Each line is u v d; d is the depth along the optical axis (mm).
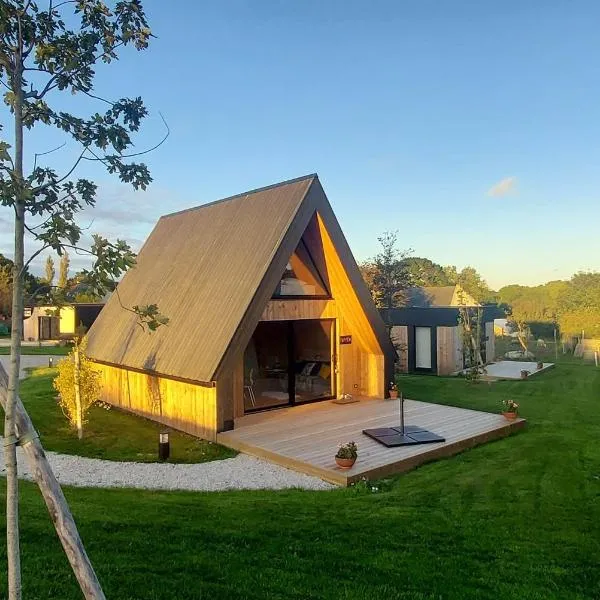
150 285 15203
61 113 3088
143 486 7957
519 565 5148
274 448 9680
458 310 23828
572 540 5809
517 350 35469
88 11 3209
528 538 5840
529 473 8531
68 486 7777
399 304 26828
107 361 13992
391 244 25781
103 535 5422
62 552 4961
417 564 5086
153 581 4508
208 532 5637
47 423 12320
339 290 13852
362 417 12109
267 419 11930
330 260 13297
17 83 2945
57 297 3004
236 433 10750
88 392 11406
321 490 7832
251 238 12539
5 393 2816
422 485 7980
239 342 10719
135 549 5129
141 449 10289
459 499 7246
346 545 5461
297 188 12461
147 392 12898
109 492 7395
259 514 6348
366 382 14719
